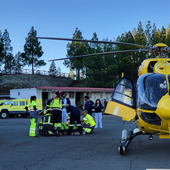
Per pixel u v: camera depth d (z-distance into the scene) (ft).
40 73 238.07
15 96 103.86
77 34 248.11
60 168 17.15
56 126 34.65
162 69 21.20
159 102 18.43
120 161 19.06
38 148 25.16
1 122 62.44
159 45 22.99
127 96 22.34
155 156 20.76
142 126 20.13
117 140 30.50
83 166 17.61
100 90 112.06
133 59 216.33
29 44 242.17
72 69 231.91
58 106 34.94
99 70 164.35
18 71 229.86
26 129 44.42
